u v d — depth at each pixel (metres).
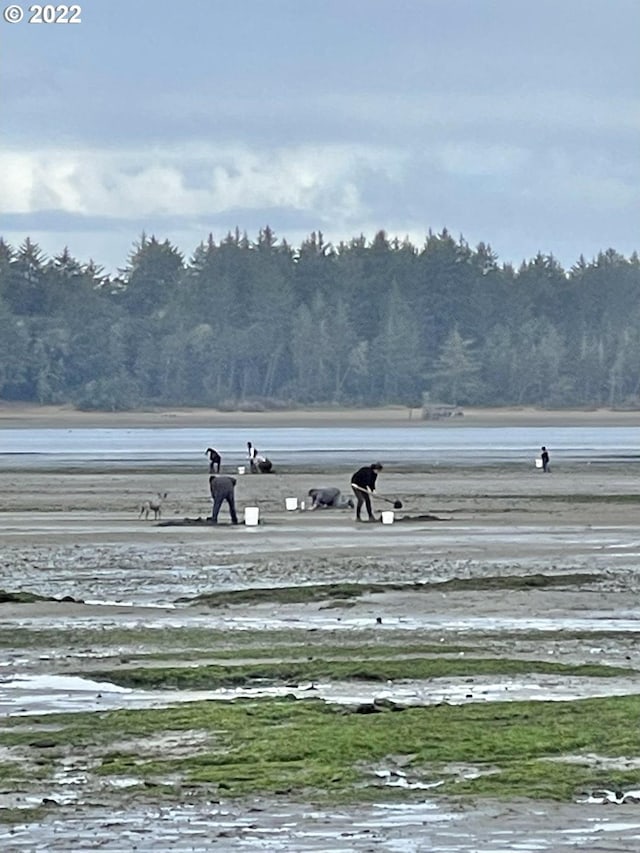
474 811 24.56
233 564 65.06
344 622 47.53
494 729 30.09
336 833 23.48
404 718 31.25
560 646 42.06
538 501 106.62
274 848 22.77
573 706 32.28
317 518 90.56
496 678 36.44
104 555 69.25
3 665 39.25
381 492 116.81
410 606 51.09
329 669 37.62
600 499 108.75
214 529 82.81
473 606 51.03
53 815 24.56
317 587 55.38
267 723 31.14
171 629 46.06
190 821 24.20
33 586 57.72
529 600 52.34
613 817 24.16
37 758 28.50
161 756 28.53
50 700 34.44
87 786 26.41
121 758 28.42
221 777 26.88
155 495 114.50
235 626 46.78
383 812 24.61
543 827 23.64
